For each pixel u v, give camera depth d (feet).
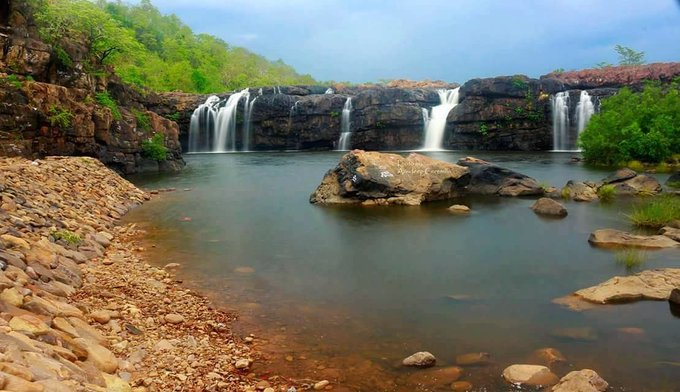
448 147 169.07
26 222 34.94
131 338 23.08
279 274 36.09
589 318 27.20
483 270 37.04
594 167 106.42
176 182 89.56
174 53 276.00
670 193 68.95
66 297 25.81
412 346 24.32
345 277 35.53
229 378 20.65
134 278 32.50
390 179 66.28
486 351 23.66
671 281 31.35
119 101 105.09
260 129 172.14
